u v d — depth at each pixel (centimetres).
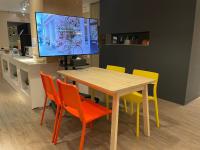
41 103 319
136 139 222
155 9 364
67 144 209
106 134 233
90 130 242
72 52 290
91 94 308
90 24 305
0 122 262
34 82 305
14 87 448
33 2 307
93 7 629
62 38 274
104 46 511
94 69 282
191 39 313
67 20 275
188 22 313
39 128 246
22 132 235
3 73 566
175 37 337
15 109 312
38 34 249
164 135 232
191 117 286
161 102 357
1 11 762
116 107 174
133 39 454
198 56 346
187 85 333
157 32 367
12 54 461
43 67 309
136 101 231
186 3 312
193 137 228
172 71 352
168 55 354
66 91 177
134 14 409
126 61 449
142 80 204
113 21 471
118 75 232
